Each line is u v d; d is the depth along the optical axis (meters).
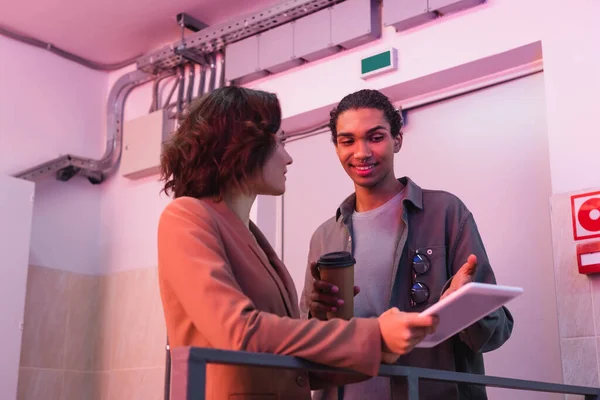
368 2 3.08
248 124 1.18
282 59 3.32
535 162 2.72
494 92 2.88
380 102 1.92
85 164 3.91
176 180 1.22
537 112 2.76
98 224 4.04
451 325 0.95
